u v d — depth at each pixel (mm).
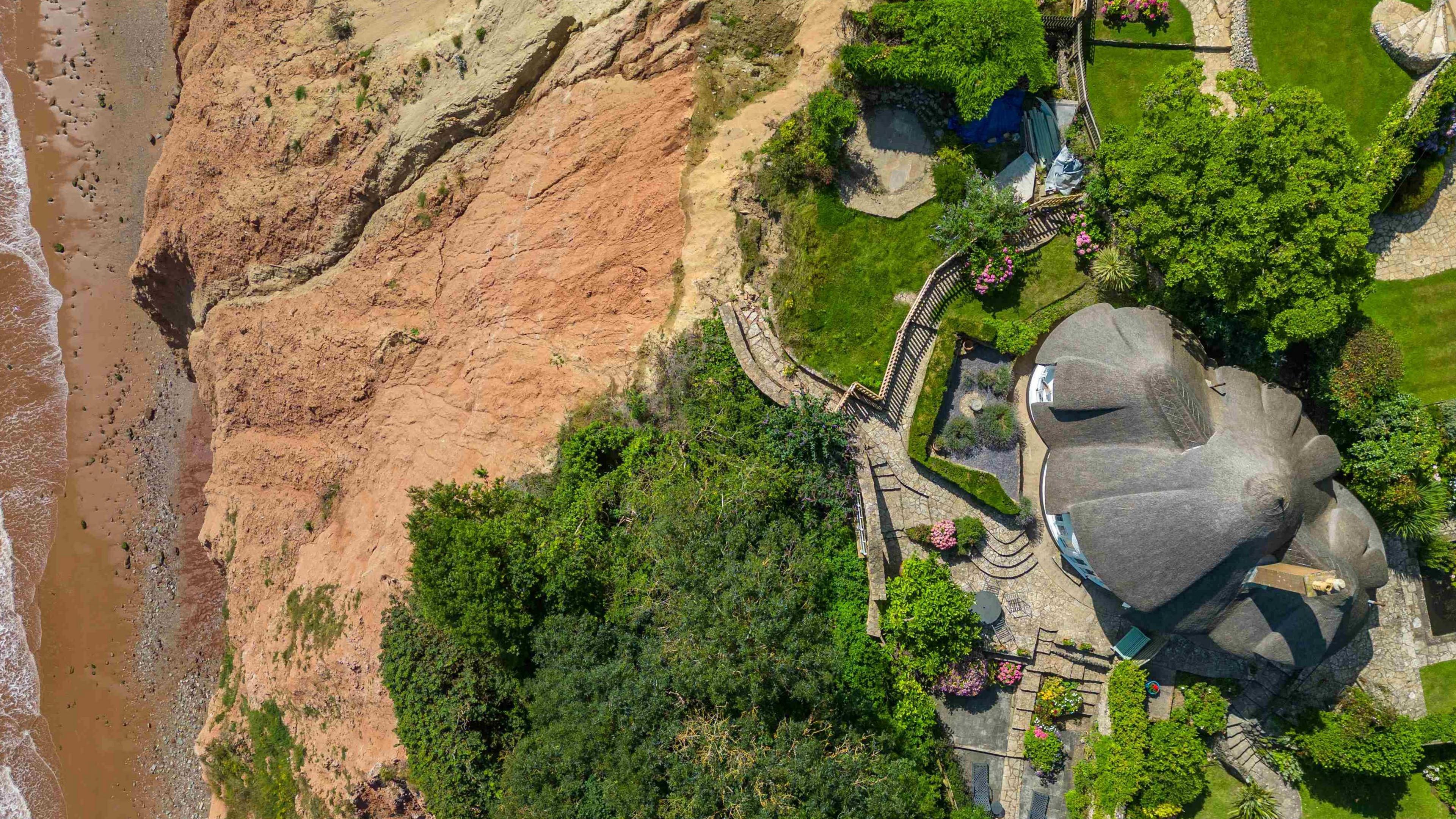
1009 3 25312
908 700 28547
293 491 43594
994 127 28375
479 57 35875
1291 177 22828
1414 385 27562
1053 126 28297
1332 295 23297
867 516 28109
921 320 28734
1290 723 28359
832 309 29234
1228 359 26875
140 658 49438
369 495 39719
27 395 51656
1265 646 24922
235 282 44625
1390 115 26859
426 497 32344
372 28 40250
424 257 38094
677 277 31062
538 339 34281
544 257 34250
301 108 41062
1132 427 24656
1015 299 28719
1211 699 28047
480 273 36000
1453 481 26484
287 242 42031
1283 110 23375
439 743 30984
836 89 28328
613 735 26438
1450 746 27438
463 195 36844
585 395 32375
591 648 28422
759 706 24906
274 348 42688
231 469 46219
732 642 24375
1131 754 28109
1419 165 26875
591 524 29734
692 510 27359
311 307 41625
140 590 50000
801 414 28141
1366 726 27141
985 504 28969
